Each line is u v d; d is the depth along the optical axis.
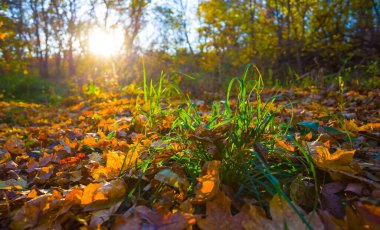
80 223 0.37
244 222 0.31
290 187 0.39
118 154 0.56
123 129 0.84
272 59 2.95
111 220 0.36
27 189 0.49
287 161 0.46
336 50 2.79
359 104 1.14
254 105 1.09
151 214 0.33
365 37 2.95
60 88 4.66
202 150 0.45
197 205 0.38
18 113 1.79
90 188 0.39
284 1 2.81
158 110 0.73
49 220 0.36
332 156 0.42
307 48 3.03
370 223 0.28
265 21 3.00
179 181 0.39
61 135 0.90
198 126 0.51
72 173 0.52
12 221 0.36
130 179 0.45
